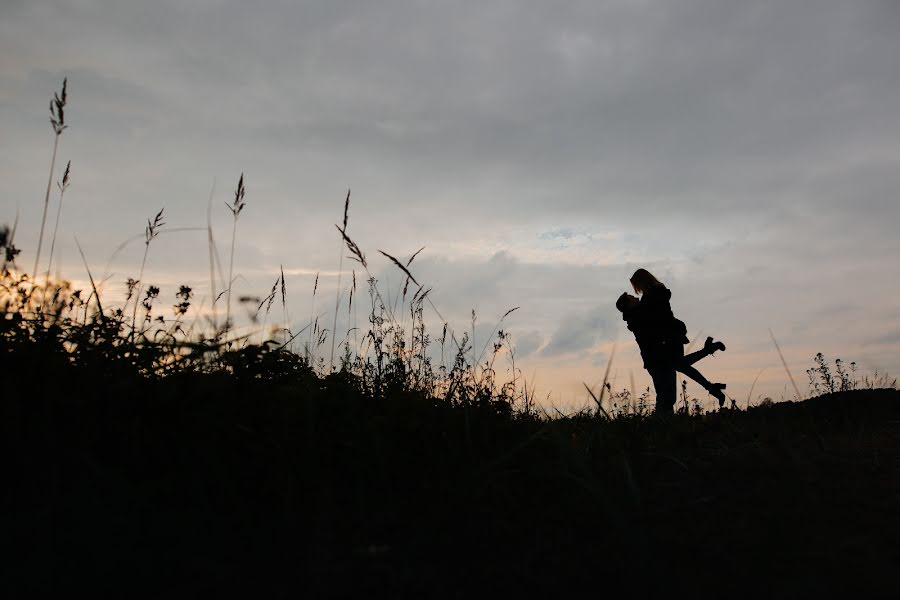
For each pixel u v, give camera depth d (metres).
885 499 2.46
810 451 3.47
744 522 2.24
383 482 2.49
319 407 2.88
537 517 2.31
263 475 2.31
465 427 3.03
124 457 2.26
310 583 1.70
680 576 1.79
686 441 4.04
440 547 2.00
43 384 2.44
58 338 2.80
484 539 2.08
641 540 2.02
